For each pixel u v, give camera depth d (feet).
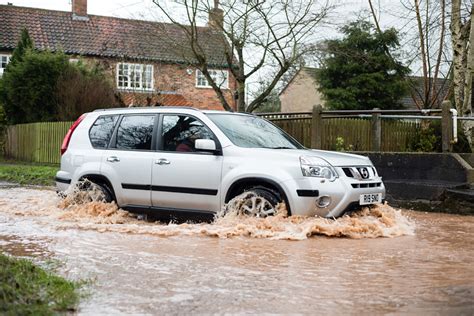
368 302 13.76
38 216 28.73
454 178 36.81
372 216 26.37
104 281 15.38
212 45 68.69
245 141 26.78
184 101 114.73
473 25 52.75
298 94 145.59
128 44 111.96
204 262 18.30
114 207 28.68
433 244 22.63
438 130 41.93
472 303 13.67
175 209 27.07
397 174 39.37
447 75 71.41
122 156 28.66
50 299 12.90
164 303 13.38
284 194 24.44
